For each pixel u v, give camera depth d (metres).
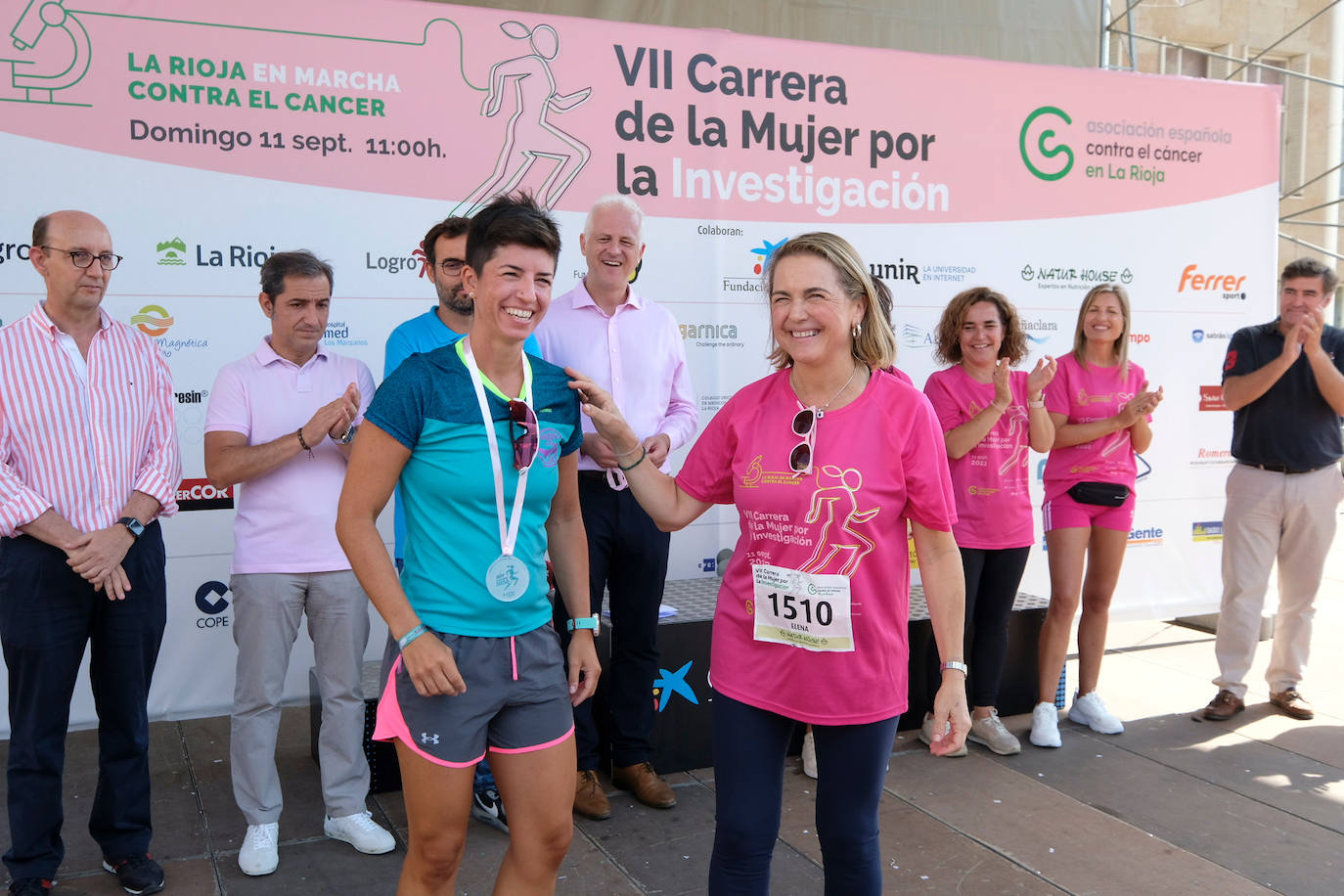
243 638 2.97
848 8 5.39
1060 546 4.03
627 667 3.48
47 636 2.63
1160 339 5.39
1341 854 3.13
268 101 3.93
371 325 4.12
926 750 3.98
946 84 4.93
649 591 3.42
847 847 2.06
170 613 3.95
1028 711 4.39
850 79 4.76
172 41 3.80
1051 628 4.05
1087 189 5.21
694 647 3.74
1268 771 3.78
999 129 5.03
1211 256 5.48
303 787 3.58
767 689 2.07
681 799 3.52
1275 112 5.57
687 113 4.50
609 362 3.41
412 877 2.04
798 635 2.03
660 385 3.51
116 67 3.74
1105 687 4.80
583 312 3.43
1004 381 3.56
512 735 2.02
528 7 4.89
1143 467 5.37
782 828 3.30
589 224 3.37
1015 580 3.91
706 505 2.29
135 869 2.83
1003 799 3.53
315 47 3.98
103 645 2.76
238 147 3.91
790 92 4.66
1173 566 5.43
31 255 2.68
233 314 3.95
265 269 3.01
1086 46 5.84
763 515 2.08
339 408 2.89
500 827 3.27
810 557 2.02
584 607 2.24
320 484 3.02
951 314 3.95
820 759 2.09
